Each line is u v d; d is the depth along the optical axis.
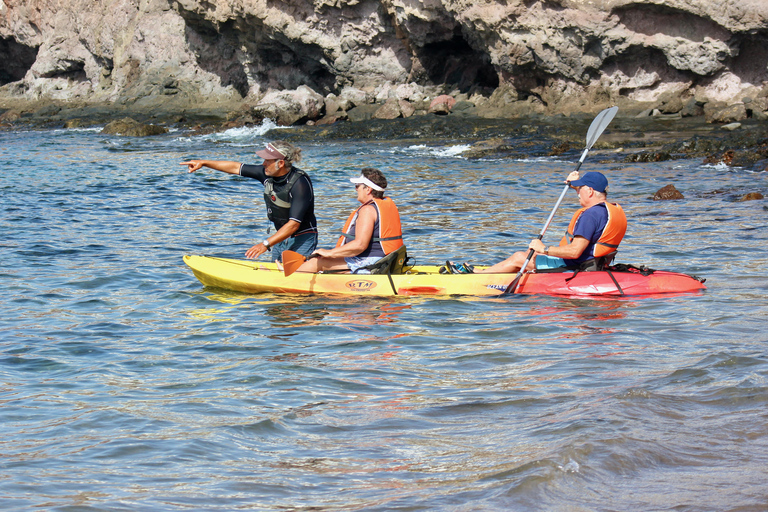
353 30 84.12
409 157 55.03
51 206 34.28
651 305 16.69
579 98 68.81
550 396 10.62
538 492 7.34
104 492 7.83
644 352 12.93
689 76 64.44
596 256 18.22
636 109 65.25
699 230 26.27
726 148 48.97
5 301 17.91
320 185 42.38
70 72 126.75
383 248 18.81
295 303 17.70
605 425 9.09
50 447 9.23
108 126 82.81
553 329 14.91
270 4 85.94
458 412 10.19
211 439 9.39
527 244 25.03
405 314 16.50
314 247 19.12
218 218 31.48
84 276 20.59
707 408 9.73
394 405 10.60
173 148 66.81
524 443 8.80
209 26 96.94
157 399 11.15
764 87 59.66
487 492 7.46
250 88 96.31
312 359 13.22
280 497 7.63
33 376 12.48
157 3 109.69
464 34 75.31
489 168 47.88
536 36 67.81
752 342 13.24
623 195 35.97
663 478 7.63
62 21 123.94
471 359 12.96
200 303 17.83
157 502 7.56
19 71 141.75
